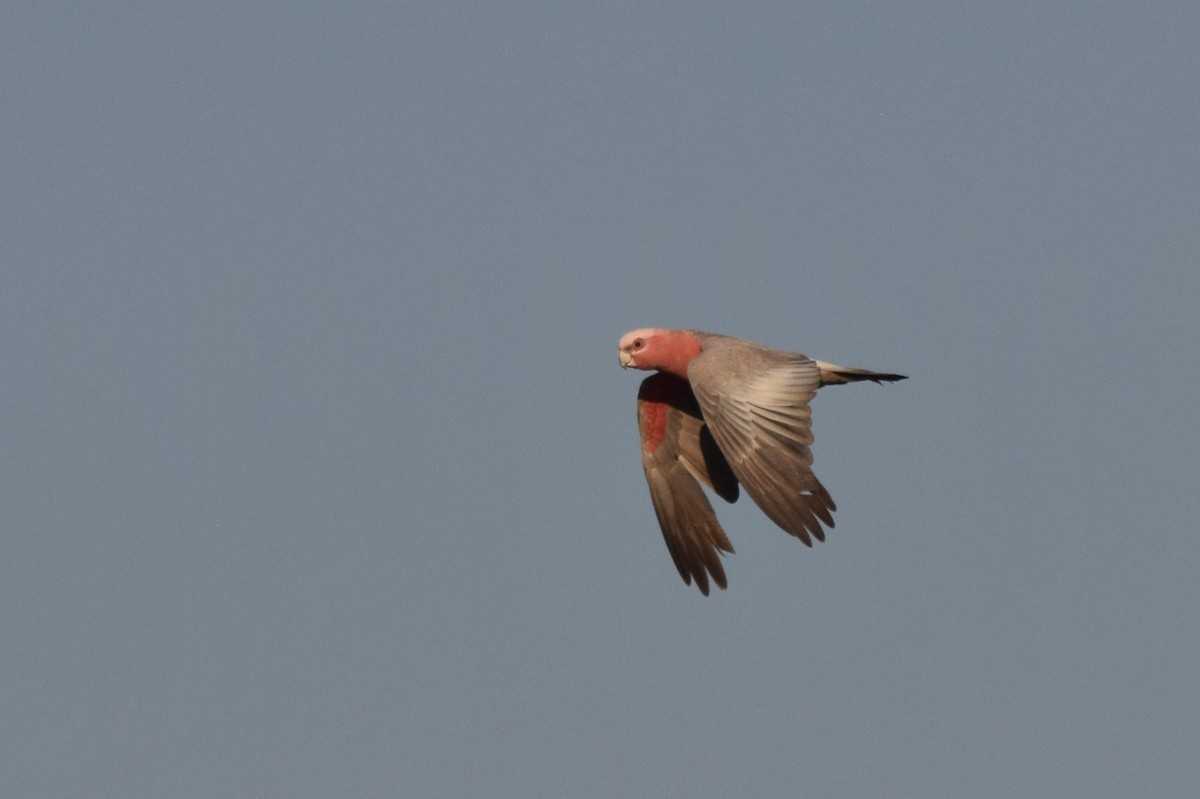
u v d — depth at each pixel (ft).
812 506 53.88
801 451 54.54
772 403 55.47
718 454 62.59
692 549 62.54
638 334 61.52
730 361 57.06
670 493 63.10
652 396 63.36
